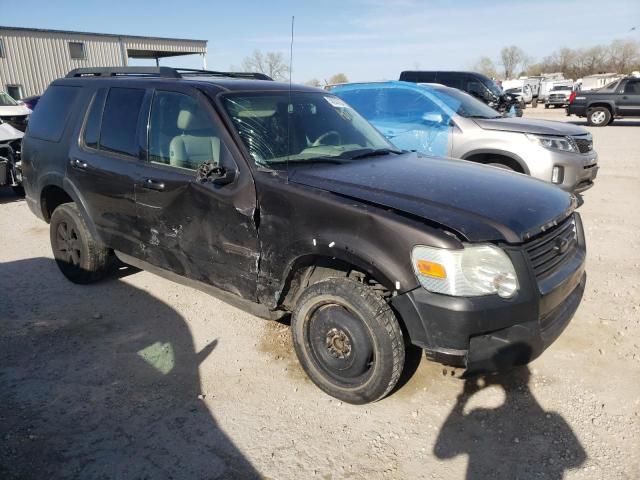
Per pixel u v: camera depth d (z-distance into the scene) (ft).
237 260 11.19
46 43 98.73
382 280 9.16
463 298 8.56
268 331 13.29
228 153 11.08
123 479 8.36
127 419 9.86
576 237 11.28
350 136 13.29
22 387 10.89
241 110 11.75
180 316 14.14
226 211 11.05
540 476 8.39
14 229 22.93
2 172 26.40
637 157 40.04
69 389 10.80
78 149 14.61
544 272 9.48
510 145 21.45
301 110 12.92
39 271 17.53
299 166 11.12
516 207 9.68
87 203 14.56
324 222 9.69
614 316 13.61
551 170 20.86
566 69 280.72
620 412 9.87
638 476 8.34
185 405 10.28
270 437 9.38
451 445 9.14
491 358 8.82
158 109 12.73
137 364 11.76
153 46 112.78
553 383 10.82
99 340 12.85
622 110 66.90
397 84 24.94
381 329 9.32
